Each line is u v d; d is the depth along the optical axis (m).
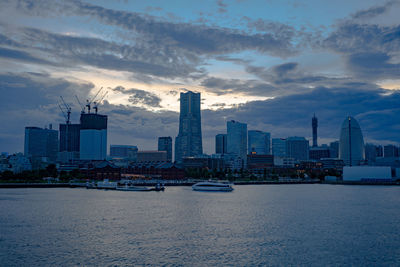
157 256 80.12
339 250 86.38
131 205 163.38
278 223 120.19
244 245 90.12
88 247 86.69
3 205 158.75
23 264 74.06
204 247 87.69
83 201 177.50
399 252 84.94
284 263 76.38
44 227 109.56
